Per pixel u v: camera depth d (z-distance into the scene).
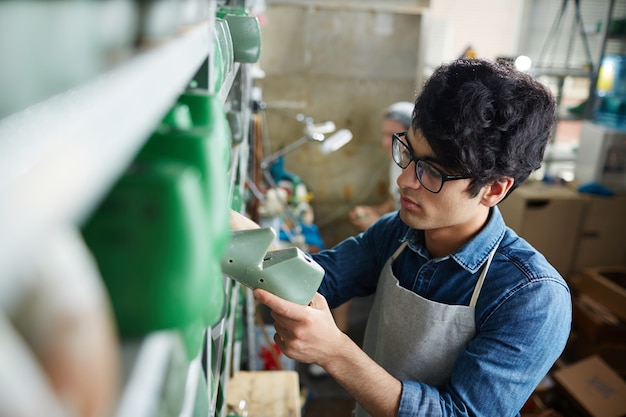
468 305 1.07
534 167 0.96
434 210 0.98
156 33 0.38
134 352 0.35
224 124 0.66
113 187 0.36
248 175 2.64
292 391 1.88
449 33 4.35
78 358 0.24
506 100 0.87
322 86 4.05
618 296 3.17
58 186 0.21
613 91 4.12
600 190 3.74
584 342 3.24
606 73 4.15
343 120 4.15
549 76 4.21
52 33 0.23
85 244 0.36
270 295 0.85
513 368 0.97
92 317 0.26
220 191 0.50
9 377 0.19
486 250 1.05
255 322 2.77
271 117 4.12
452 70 0.92
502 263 1.04
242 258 0.83
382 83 4.07
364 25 3.93
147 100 0.32
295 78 4.03
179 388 0.44
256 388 1.88
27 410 0.19
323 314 0.91
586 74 4.18
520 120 0.89
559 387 2.81
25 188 0.18
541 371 0.99
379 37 3.96
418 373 1.13
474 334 1.07
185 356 0.49
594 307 3.27
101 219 0.36
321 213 4.38
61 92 0.23
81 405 0.25
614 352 3.12
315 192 4.32
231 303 1.43
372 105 4.12
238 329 1.91
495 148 0.89
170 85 0.39
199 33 0.58
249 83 2.25
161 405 0.40
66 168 0.21
